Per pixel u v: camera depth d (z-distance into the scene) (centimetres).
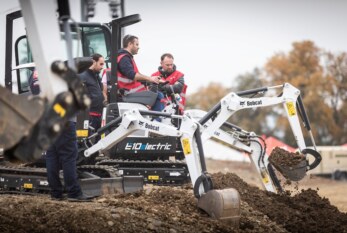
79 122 2092
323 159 5359
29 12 1242
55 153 1825
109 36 2483
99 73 2256
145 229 1548
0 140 1203
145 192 1936
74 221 1515
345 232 1838
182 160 2414
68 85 1237
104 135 2152
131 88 2272
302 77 10631
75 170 1811
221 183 2112
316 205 2072
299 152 2134
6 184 2131
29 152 1195
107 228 1513
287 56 10950
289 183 2141
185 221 1645
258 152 2162
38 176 2072
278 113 9938
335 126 10150
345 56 10606
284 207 1983
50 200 1714
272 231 1741
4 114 1203
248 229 1720
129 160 2381
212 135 2086
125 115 1962
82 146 2091
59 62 1229
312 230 1823
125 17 2247
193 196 1878
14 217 1522
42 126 1195
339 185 4378
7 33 2450
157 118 2248
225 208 1691
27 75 2452
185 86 2383
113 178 1994
